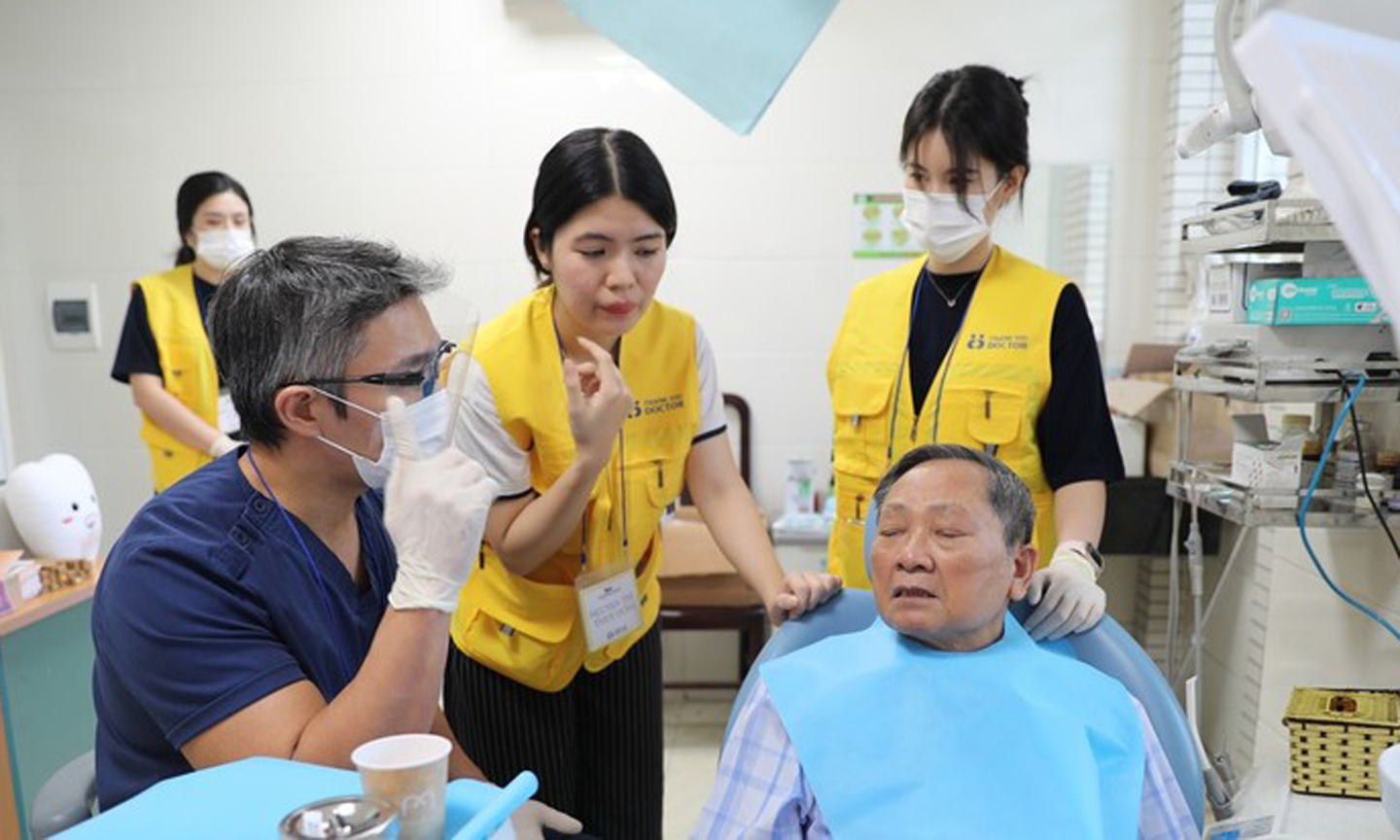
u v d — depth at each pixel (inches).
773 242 116.4
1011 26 111.0
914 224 56.6
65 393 123.6
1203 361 59.9
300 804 23.8
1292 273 55.7
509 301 119.0
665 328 56.7
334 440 36.0
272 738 32.8
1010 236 114.7
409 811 23.5
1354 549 60.4
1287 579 65.9
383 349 34.9
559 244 47.3
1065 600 46.4
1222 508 59.7
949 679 43.8
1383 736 47.4
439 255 118.0
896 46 111.9
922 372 60.9
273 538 37.5
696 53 44.5
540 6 113.3
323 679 38.0
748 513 59.9
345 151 117.2
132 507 125.9
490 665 54.7
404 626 34.2
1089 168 112.7
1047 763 40.9
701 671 124.1
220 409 103.7
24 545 83.1
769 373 119.0
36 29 116.4
